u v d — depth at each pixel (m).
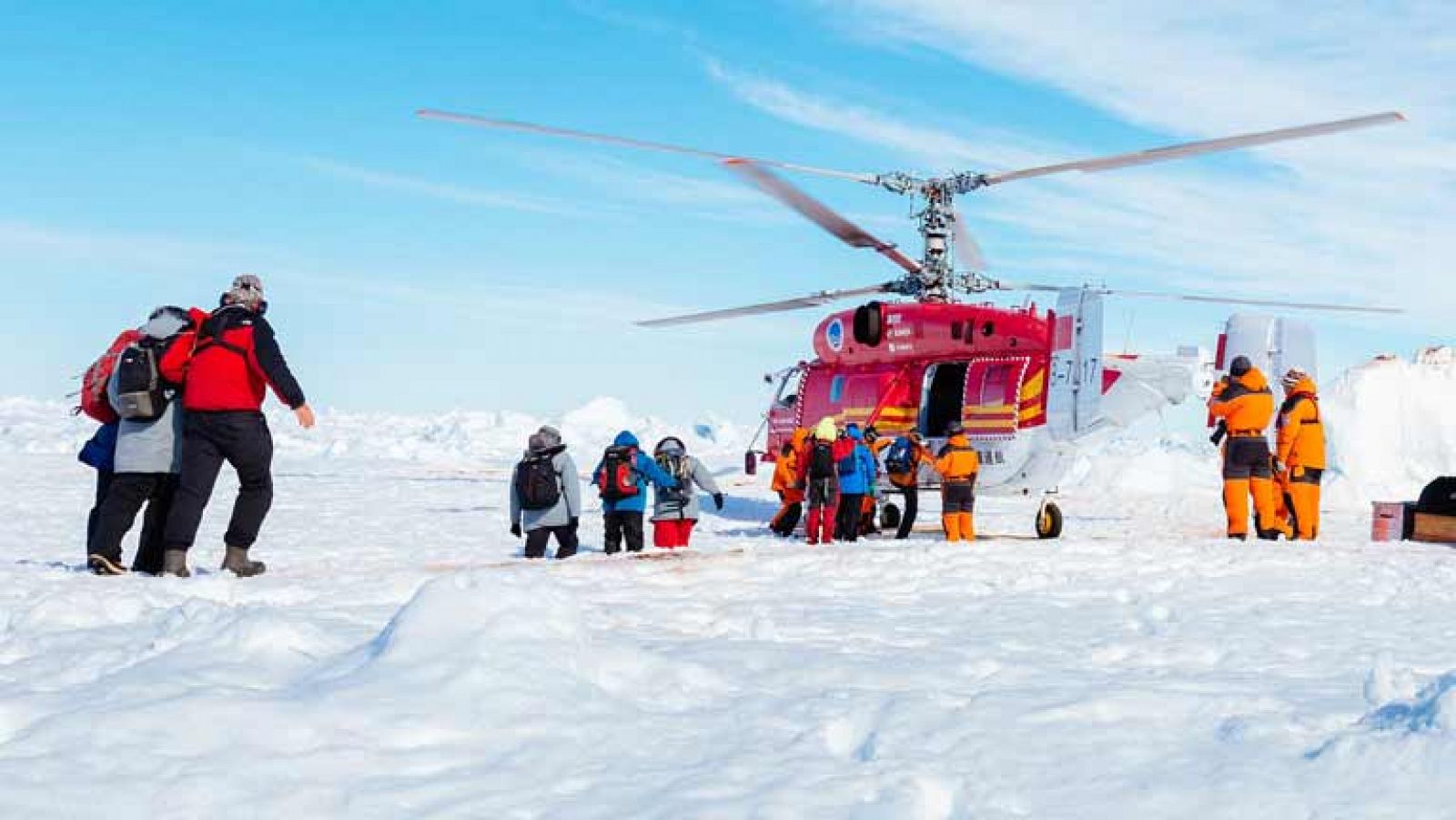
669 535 10.76
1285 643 5.17
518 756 2.99
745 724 3.44
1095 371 12.89
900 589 7.22
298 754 2.91
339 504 18.72
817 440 12.43
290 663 3.79
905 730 3.42
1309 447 11.79
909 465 13.68
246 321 6.69
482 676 3.48
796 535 14.12
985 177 13.66
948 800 2.86
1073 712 3.63
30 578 6.34
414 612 3.85
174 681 3.43
